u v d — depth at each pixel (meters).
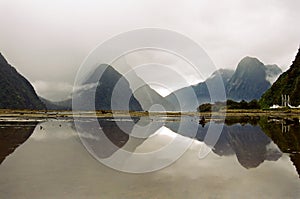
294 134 37.81
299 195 12.31
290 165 18.67
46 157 20.53
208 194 12.31
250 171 16.83
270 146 27.45
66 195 11.91
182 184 13.73
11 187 13.05
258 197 12.01
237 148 26.02
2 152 22.88
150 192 12.40
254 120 67.69
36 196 11.81
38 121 60.88
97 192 12.28
